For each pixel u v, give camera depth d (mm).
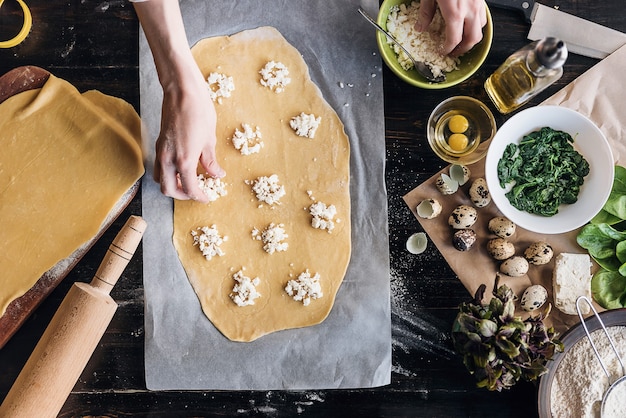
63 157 1002
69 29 1023
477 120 1021
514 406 1009
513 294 959
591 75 1018
